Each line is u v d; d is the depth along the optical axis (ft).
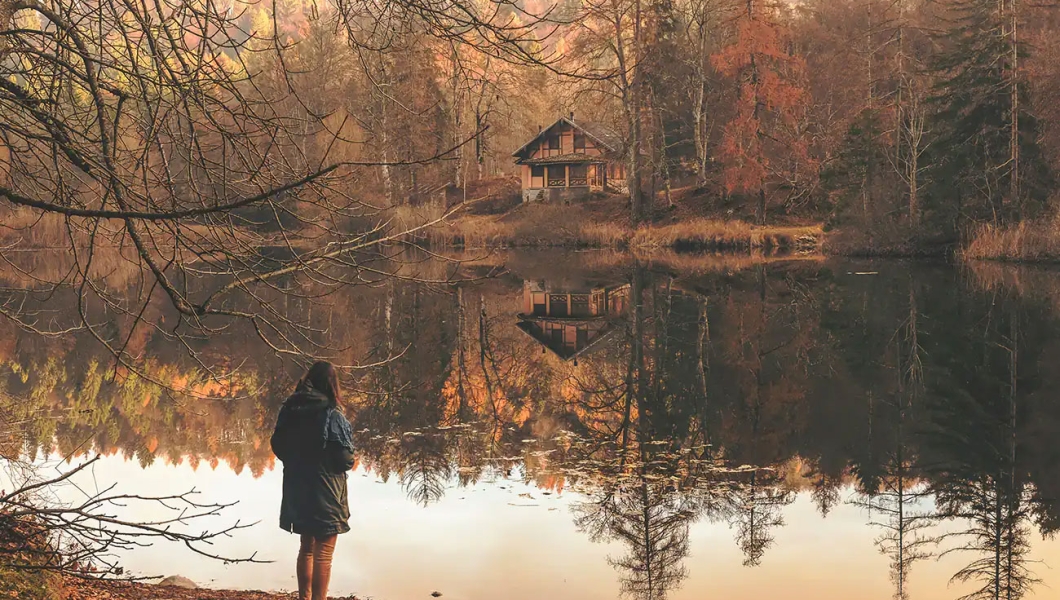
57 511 16.42
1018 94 130.93
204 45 15.98
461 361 63.36
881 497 33.71
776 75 161.79
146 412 46.65
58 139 14.37
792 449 40.45
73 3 16.66
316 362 20.21
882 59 195.52
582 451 39.91
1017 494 34.12
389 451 39.65
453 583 23.99
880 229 144.77
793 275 118.83
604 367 61.21
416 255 154.10
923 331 72.74
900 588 24.53
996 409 48.19
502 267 138.82
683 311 88.17
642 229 170.60
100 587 21.48
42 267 111.65
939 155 142.41
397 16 17.72
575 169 218.59
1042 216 124.16
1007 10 134.00
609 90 165.58
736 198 178.50
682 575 25.04
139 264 17.19
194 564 24.94
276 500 32.09
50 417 45.21
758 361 62.54
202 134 16.56
